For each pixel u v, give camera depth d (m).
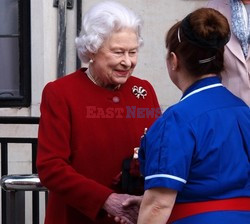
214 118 9.11
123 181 10.36
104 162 10.52
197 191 9.01
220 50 9.20
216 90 9.32
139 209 9.62
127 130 10.65
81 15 18.45
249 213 9.15
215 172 9.03
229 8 13.60
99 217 10.22
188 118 9.03
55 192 10.32
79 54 10.51
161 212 8.88
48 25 18.52
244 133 9.27
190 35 9.08
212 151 8.99
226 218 9.00
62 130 10.30
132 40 10.29
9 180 11.45
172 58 9.30
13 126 18.44
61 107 10.37
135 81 11.00
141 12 18.53
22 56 18.94
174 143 8.88
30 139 14.45
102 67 10.32
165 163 8.84
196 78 9.30
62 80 10.57
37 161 10.36
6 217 13.12
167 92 18.67
